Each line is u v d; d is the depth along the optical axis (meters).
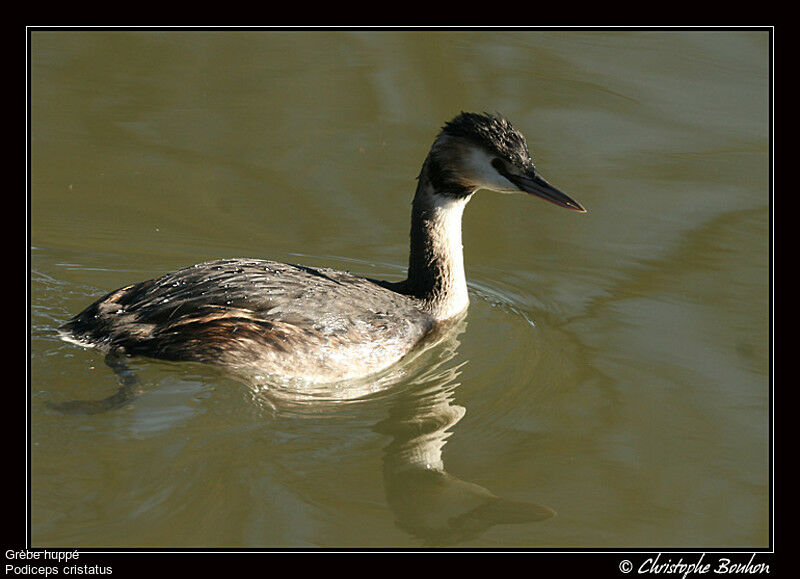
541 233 16.78
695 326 14.18
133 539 9.67
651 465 11.33
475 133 13.14
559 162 18.06
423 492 10.78
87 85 20.00
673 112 19.36
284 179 17.70
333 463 10.95
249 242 16.08
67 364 11.70
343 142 18.61
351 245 16.11
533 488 10.96
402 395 12.41
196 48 21.47
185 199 17.09
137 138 18.69
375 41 21.72
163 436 10.91
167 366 11.73
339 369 12.31
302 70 20.84
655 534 10.37
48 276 14.70
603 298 14.99
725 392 12.66
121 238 15.99
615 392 12.66
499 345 13.73
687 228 16.56
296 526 10.07
